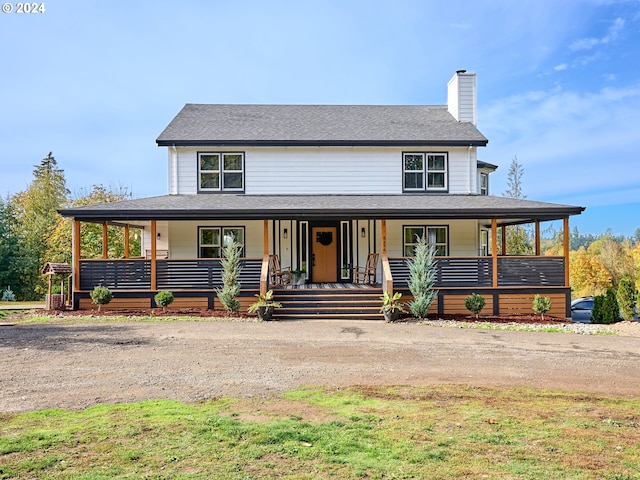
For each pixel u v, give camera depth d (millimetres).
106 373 7250
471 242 18375
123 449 4293
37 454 4184
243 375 7215
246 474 3826
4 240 34094
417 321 13445
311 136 18219
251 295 14766
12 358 8250
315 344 9789
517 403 5867
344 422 5062
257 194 17859
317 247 18188
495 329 12453
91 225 25922
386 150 18125
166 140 17297
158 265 14914
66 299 16359
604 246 47062
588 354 9180
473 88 20125
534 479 3799
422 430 4848
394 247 18234
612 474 3896
